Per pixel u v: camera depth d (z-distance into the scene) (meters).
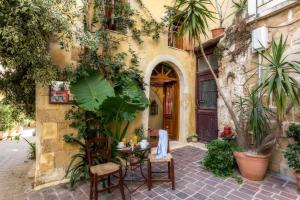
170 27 5.60
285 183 3.15
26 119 4.30
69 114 3.41
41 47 2.54
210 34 6.12
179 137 6.03
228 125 4.75
